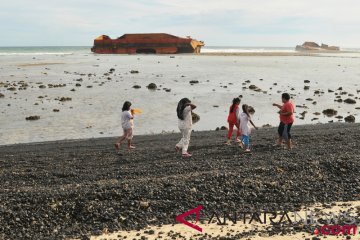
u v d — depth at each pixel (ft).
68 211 29.48
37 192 32.68
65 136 75.46
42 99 123.13
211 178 35.24
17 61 347.15
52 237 25.99
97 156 49.93
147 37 525.34
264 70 260.01
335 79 197.06
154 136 70.28
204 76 210.59
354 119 88.89
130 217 28.68
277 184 34.37
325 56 561.84
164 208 30.09
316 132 63.82
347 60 432.66
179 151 50.96
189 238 25.27
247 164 41.06
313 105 114.01
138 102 119.85
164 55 494.18
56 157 50.44
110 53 531.91
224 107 112.06
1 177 39.91
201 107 111.96
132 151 52.42
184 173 38.96
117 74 218.59
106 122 89.81
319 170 38.22
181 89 153.38
